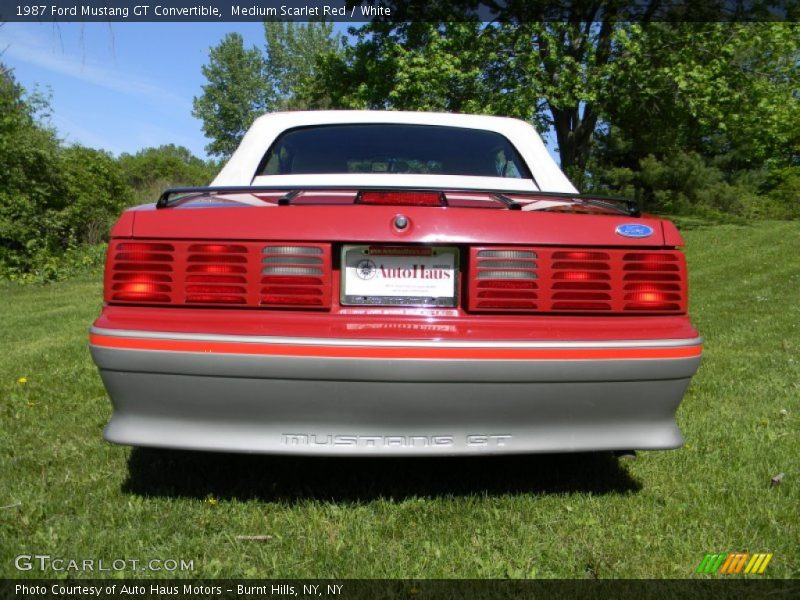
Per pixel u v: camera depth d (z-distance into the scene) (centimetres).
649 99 2025
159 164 5034
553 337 249
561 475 320
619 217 265
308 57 5344
